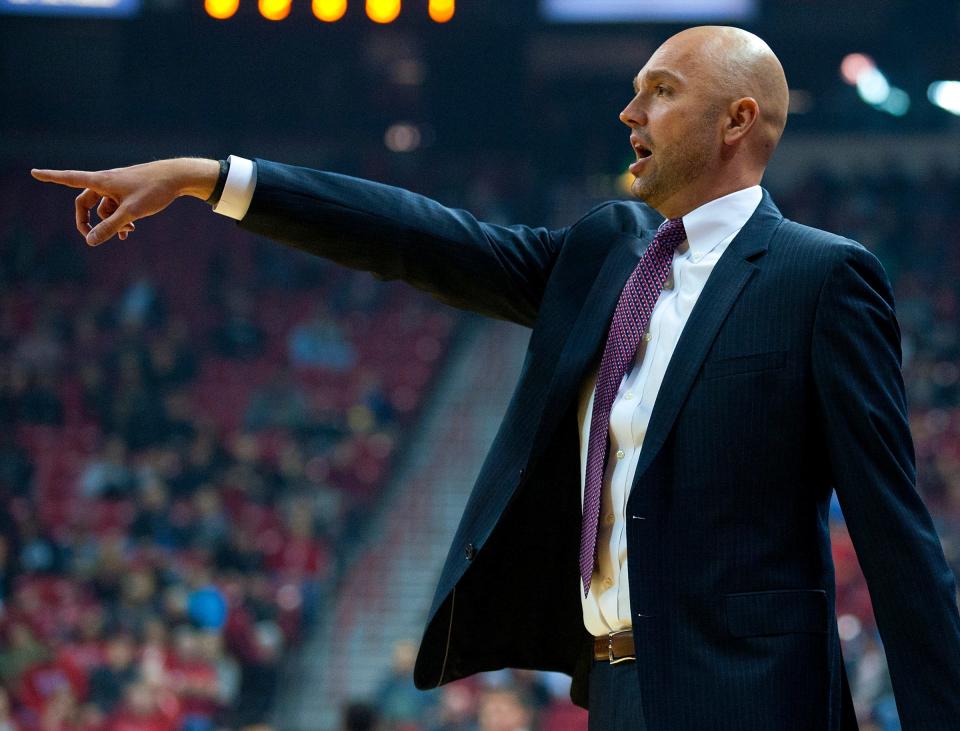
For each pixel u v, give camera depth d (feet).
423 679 23.11
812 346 20.10
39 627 135.13
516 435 22.66
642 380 21.34
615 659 20.97
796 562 19.89
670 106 22.06
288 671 140.36
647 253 22.41
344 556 158.30
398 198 23.27
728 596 19.54
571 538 22.84
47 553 152.66
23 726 120.26
